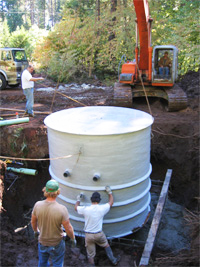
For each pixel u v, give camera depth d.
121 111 6.88
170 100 9.56
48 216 3.86
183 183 8.53
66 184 5.62
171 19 17.44
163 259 5.00
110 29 19.16
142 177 5.84
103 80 18.64
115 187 5.41
